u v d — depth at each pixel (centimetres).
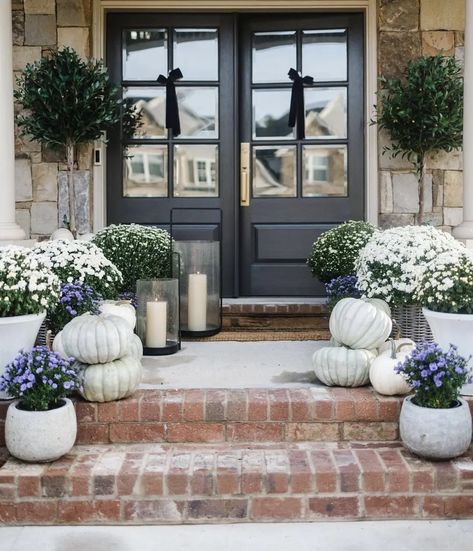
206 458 295
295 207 543
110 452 303
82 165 523
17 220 523
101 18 523
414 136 503
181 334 458
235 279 539
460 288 318
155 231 470
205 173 543
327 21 535
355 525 276
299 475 278
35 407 288
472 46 421
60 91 477
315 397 317
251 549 258
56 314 364
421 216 511
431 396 288
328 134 540
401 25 518
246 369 377
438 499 279
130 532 272
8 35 424
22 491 276
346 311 336
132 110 539
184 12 534
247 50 540
